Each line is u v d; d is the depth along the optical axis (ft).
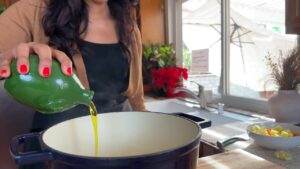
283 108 4.46
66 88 1.65
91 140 1.77
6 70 1.59
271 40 5.69
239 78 6.57
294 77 4.61
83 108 2.21
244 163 2.64
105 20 2.89
